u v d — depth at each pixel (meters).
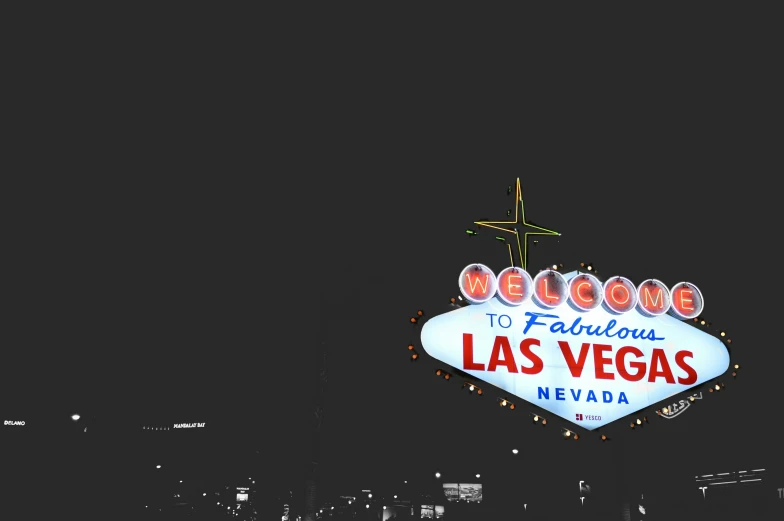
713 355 17.28
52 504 72.12
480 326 16.30
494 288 16.30
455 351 15.98
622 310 16.84
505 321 16.47
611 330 16.98
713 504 50.41
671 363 17.02
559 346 16.55
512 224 17.89
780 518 47.84
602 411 16.34
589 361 16.58
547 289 16.55
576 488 75.44
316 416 17.70
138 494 82.88
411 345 15.98
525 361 16.25
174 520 75.94
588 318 16.95
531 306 16.72
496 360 16.11
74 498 74.44
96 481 78.06
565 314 16.86
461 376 15.88
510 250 17.75
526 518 76.38
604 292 16.91
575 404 16.22
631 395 16.58
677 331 17.34
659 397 16.69
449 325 16.17
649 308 17.05
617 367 16.70
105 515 75.31
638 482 52.91
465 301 16.42
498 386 15.95
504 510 81.81
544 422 15.91
